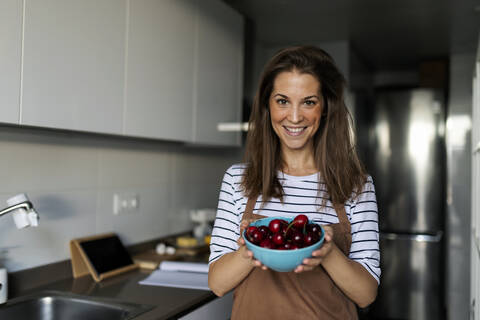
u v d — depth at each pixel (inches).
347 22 120.0
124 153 86.7
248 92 126.9
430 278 147.4
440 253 146.6
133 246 89.1
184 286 70.0
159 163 97.5
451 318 154.9
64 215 73.0
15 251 64.9
